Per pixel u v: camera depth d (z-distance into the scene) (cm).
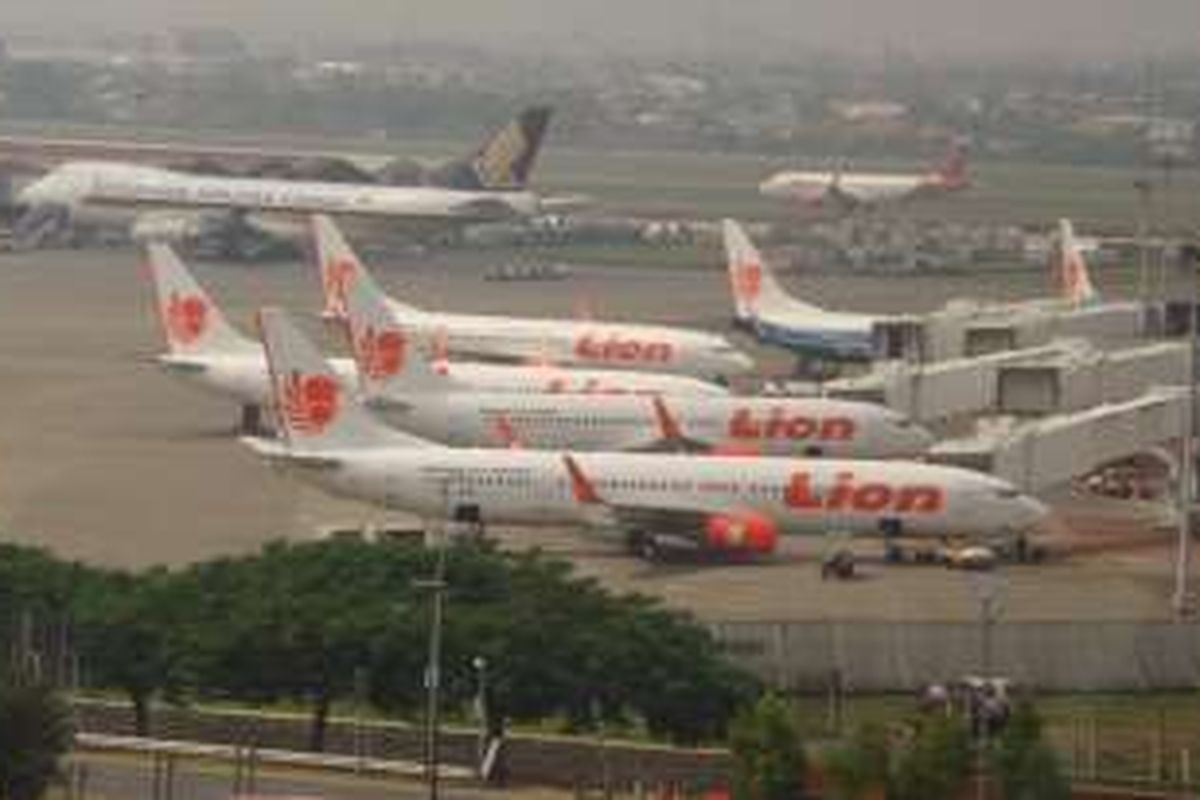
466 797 16000
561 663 17762
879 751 15000
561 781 16562
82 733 17175
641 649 17875
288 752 17050
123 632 18288
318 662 17962
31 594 18900
